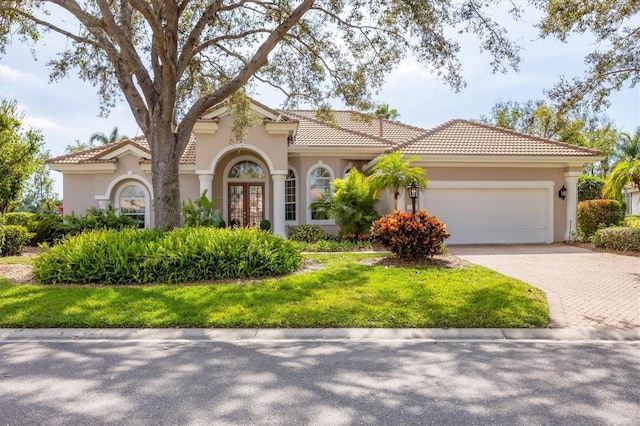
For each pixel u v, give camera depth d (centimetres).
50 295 806
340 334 648
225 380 469
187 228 1157
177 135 1239
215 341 619
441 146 1842
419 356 551
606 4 1033
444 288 859
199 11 1411
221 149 1869
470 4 1133
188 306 745
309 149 1989
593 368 507
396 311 721
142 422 375
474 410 397
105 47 1267
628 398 424
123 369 504
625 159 3628
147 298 790
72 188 2030
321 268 1114
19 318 683
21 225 1727
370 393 434
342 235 1809
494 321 682
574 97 1195
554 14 1032
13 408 402
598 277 1046
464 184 1823
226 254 991
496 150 1825
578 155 1812
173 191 1222
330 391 439
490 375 485
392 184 1627
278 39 1240
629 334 644
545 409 400
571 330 661
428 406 405
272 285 888
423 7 1162
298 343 610
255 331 658
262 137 1875
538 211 1864
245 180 2128
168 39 1187
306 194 2022
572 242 1838
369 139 2127
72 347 589
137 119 1282
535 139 1964
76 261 945
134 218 2027
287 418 382
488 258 1381
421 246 1181
